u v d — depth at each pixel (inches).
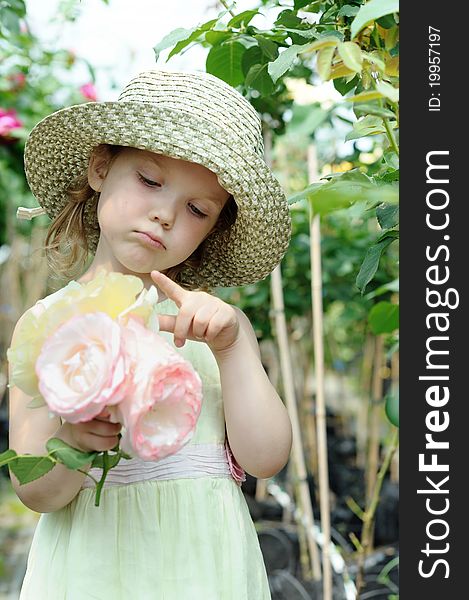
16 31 92.6
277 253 54.8
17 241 182.2
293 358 149.0
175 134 47.0
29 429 47.1
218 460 49.6
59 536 48.8
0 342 189.3
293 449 102.2
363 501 136.9
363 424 156.3
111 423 38.6
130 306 39.0
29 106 132.6
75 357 36.8
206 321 43.5
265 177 50.2
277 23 57.0
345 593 101.3
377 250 50.3
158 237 46.9
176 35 58.3
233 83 63.7
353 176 42.6
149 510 47.4
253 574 49.9
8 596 118.0
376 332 78.8
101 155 51.6
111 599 46.5
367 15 38.7
